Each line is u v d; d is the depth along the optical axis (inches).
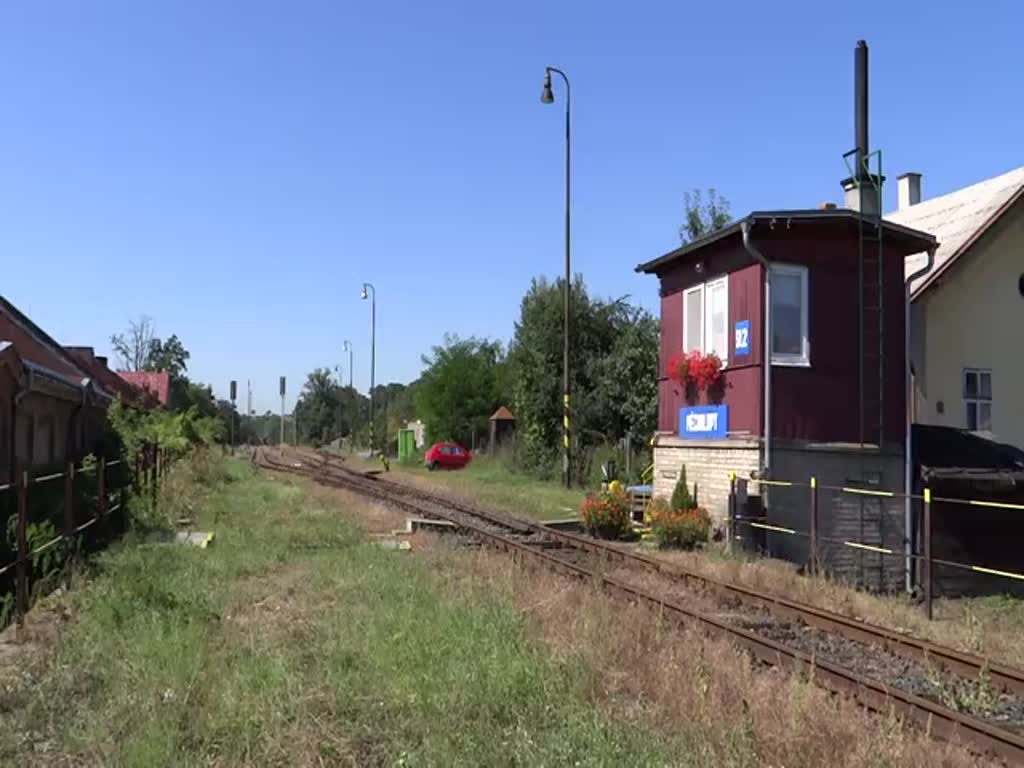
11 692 249.3
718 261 699.4
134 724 220.4
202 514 764.0
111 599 345.4
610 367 1382.9
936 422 769.6
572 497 1024.9
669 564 529.7
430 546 590.2
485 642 282.5
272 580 436.5
